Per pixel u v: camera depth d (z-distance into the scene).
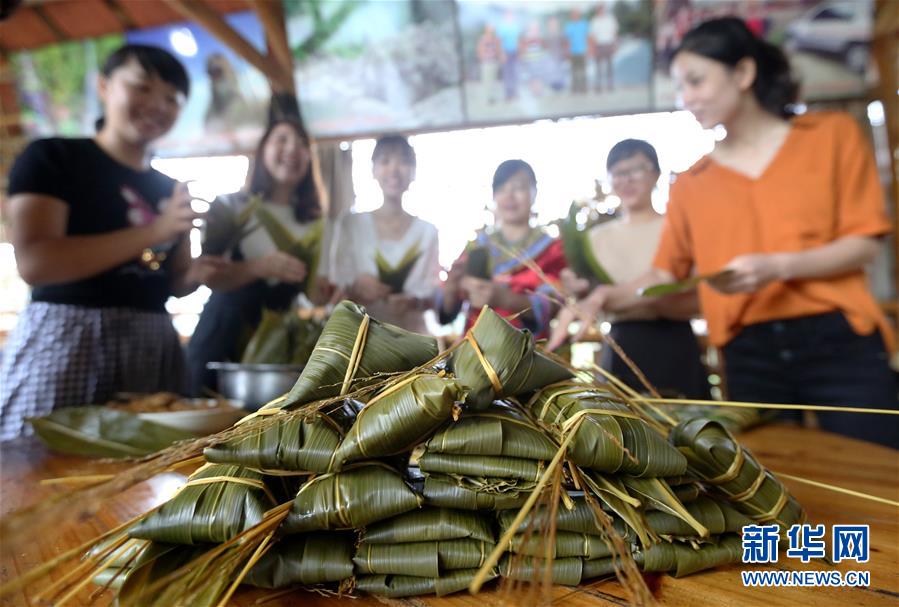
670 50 2.75
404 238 2.37
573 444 0.45
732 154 1.59
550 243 1.96
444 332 2.30
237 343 1.96
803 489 0.78
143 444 0.91
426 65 2.93
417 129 3.05
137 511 0.70
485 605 0.44
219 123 3.15
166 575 0.42
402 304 2.09
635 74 2.82
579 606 0.43
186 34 3.03
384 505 0.44
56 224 1.54
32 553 0.57
